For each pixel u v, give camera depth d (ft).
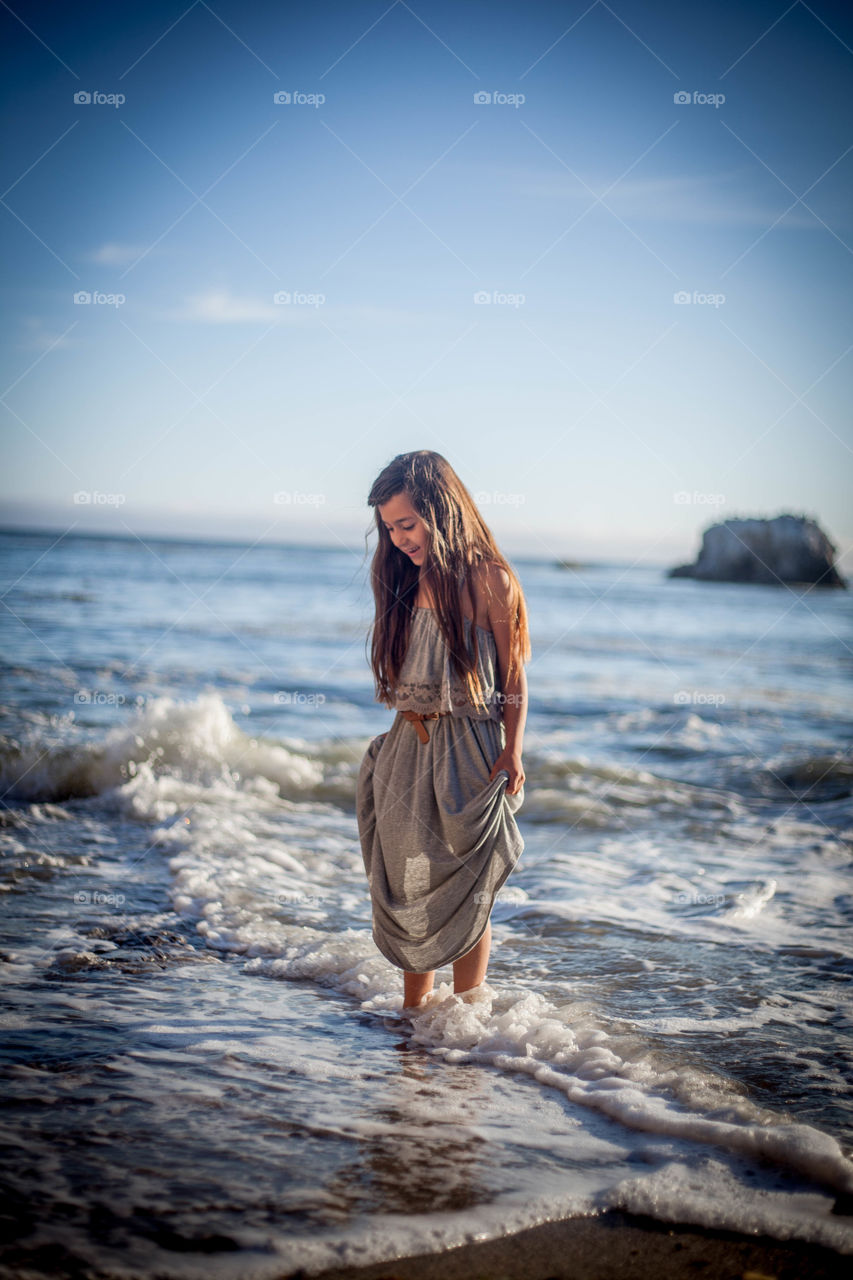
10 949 10.36
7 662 35.09
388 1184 5.75
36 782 20.65
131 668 35.73
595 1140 6.46
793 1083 7.43
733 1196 5.68
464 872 8.54
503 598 8.63
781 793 21.63
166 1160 5.95
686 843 17.07
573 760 24.44
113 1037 8.03
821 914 12.71
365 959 10.34
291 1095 7.00
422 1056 7.95
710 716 31.76
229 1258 4.95
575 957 10.84
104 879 13.52
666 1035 8.44
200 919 11.93
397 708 8.86
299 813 19.48
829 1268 5.06
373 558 9.04
